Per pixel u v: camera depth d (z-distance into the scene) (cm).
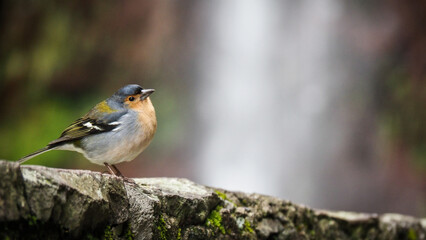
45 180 255
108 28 2034
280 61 1894
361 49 1922
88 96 1947
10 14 1984
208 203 389
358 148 1853
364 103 1895
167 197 354
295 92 1883
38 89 1909
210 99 1925
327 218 505
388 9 1945
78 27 2009
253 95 1889
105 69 2011
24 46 1970
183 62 1994
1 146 1662
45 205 253
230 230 406
